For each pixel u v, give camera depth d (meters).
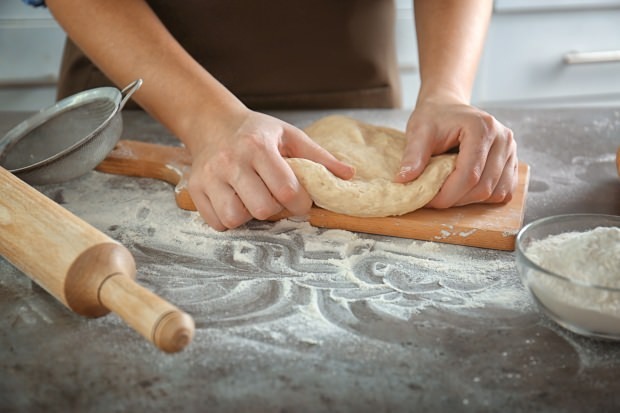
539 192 1.07
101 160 1.08
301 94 1.53
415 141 0.98
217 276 0.85
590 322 0.70
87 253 0.72
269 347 0.72
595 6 2.01
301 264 0.88
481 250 0.92
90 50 1.15
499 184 0.97
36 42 1.92
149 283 0.84
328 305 0.79
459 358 0.70
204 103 1.04
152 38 1.13
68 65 1.51
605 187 1.08
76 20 1.15
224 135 0.98
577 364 0.69
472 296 0.81
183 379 0.67
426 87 1.11
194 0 1.42
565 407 0.64
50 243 0.75
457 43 1.18
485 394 0.65
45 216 0.79
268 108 1.53
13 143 1.10
